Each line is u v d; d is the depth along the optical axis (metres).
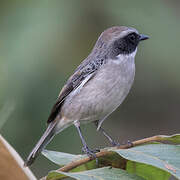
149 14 12.79
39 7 11.90
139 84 13.66
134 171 6.31
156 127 14.84
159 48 12.76
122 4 12.84
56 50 11.90
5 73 11.19
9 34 11.69
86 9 12.73
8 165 5.08
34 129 11.22
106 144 12.80
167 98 14.05
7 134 11.01
